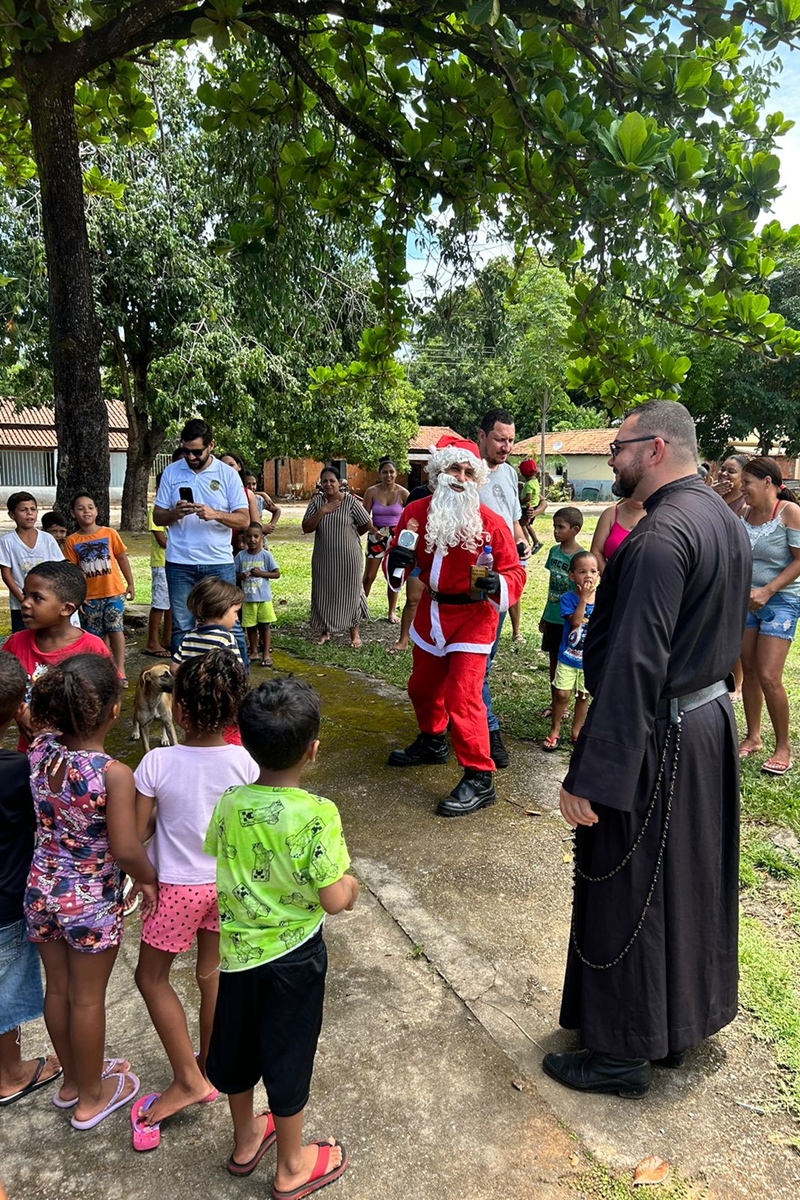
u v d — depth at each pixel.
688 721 2.43
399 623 9.40
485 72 4.71
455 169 5.04
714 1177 2.24
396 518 9.02
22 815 2.32
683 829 2.42
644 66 3.92
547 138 3.85
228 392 15.96
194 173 15.87
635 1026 2.45
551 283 26.11
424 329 6.10
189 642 3.60
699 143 4.11
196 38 4.41
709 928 2.51
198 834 2.32
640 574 2.30
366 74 5.56
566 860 3.90
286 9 5.07
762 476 4.81
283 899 2.07
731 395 28.03
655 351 4.80
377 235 6.21
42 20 4.66
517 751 5.34
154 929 2.31
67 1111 2.48
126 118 6.64
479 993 2.97
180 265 15.75
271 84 5.77
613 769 2.27
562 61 4.17
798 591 4.76
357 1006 2.91
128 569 6.82
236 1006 2.09
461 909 3.50
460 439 4.70
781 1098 2.52
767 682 4.84
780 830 4.24
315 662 7.58
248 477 8.20
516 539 5.38
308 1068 2.13
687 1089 2.56
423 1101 2.49
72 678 2.23
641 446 2.54
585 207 4.21
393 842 4.08
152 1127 2.36
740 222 4.17
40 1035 2.83
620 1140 2.36
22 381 16.86
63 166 5.73
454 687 4.43
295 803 2.08
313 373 7.02
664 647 2.29
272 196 6.11
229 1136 2.39
